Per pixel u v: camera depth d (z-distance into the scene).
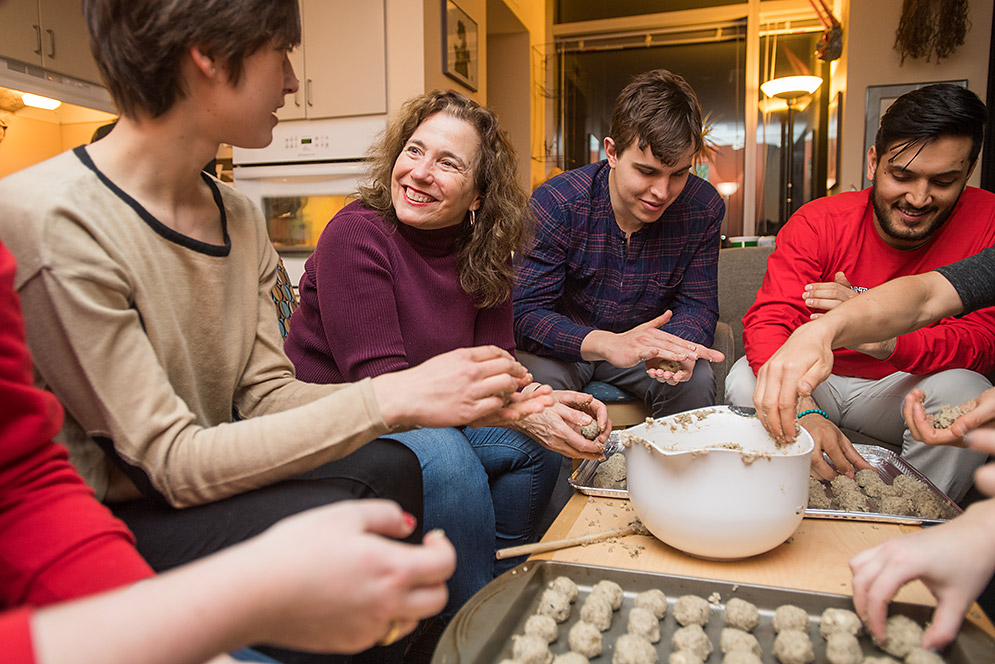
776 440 0.97
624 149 1.77
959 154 1.50
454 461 1.10
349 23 3.23
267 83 0.80
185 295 0.86
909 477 1.14
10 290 0.52
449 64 3.40
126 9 0.70
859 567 0.66
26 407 0.52
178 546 0.70
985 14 3.58
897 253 1.76
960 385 1.48
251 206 1.03
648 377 1.97
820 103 4.61
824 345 0.97
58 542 0.52
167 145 0.80
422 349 1.33
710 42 5.03
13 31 2.70
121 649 0.33
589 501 1.12
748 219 5.05
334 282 1.22
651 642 0.74
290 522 0.38
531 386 1.25
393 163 1.33
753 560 0.90
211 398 0.92
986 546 0.63
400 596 0.38
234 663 0.52
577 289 2.08
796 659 0.68
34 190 0.70
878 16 3.77
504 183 1.35
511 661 0.67
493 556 1.20
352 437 0.73
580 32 5.19
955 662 0.66
